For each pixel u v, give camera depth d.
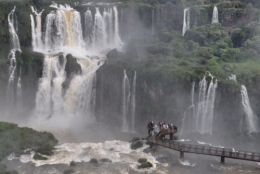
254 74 68.50
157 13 95.44
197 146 53.53
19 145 53.34
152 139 54.22
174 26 97.56
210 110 66.56
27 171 47.06
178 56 77.56
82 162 50.00
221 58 77.38
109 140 63.16
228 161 51.72
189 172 47.84
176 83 66.81
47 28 85.62
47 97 75.81
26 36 83.00
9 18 81.00
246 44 80.94
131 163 49.75
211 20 98.00
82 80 74.44
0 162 48.94
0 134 55.34
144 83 68.06
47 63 77.31
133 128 69.50
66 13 87.06
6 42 79.75
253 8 93.44
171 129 55.69
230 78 68.25
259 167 50.06
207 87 66.19
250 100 67.81
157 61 73.19
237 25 95.50
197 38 85.75
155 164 49.72
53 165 48.84
